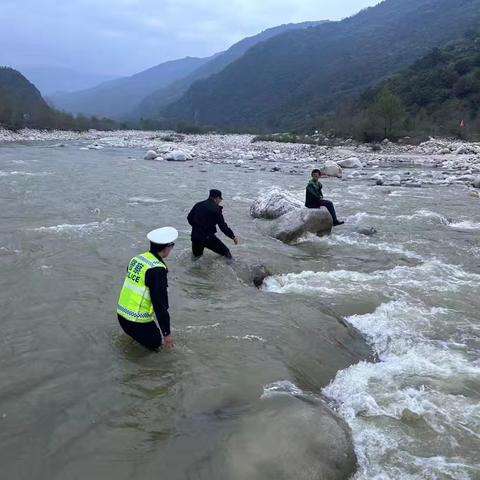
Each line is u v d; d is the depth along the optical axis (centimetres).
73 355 548
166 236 550
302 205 1330
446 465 403
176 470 375
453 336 655
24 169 2228
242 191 1788
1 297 709
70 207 1381
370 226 1277
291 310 686
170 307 688
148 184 1886
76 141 4828
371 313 720
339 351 598
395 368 566
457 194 1767
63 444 402
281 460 382
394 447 424
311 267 940
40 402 459
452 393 511
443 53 6675
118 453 392
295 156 3406
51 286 759
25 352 553
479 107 5122
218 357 548
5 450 393
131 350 561
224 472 373
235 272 853
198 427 423
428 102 5766
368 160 3159
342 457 393
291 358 558
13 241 1005
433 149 3762
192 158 3127
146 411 447
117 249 971
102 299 712
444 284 851
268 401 455
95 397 467
